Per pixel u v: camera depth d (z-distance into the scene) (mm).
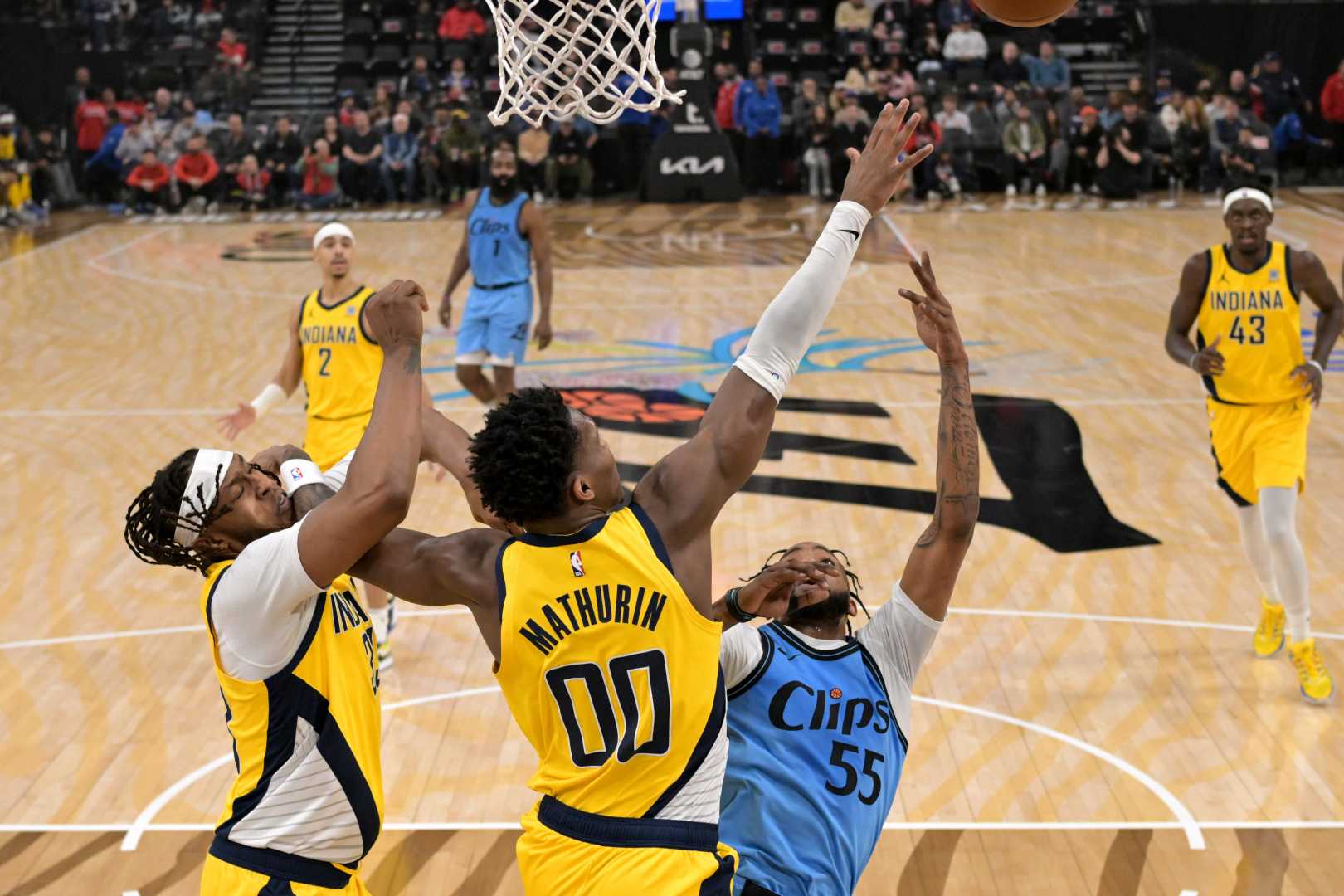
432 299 13312
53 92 22812
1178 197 19984
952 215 18703
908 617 2889
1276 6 22594
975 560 6691
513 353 7977
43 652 5758
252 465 2529
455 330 12031
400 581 2340
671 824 2225
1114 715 5137
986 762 4809
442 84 21656
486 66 22453
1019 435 8758
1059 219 18109
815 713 2816
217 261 15984
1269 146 19922
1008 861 4176
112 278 14914
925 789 4629
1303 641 5203
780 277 14289
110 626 6027
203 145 20312
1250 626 5930
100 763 4820
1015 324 11953
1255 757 4812
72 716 5180
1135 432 8773
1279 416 5375
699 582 2270
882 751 2846
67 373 10656
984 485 7812
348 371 5785
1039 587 6363
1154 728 5035
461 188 20609
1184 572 6512
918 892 4016
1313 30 22625
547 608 2232
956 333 2779
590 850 2225
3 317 12812
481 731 5082
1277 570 5215
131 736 5020
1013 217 18438
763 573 2840
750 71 21453
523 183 20828
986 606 6156
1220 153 19906
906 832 4352
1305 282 5336
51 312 13039
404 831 4375
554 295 13484
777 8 23031
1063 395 9680
